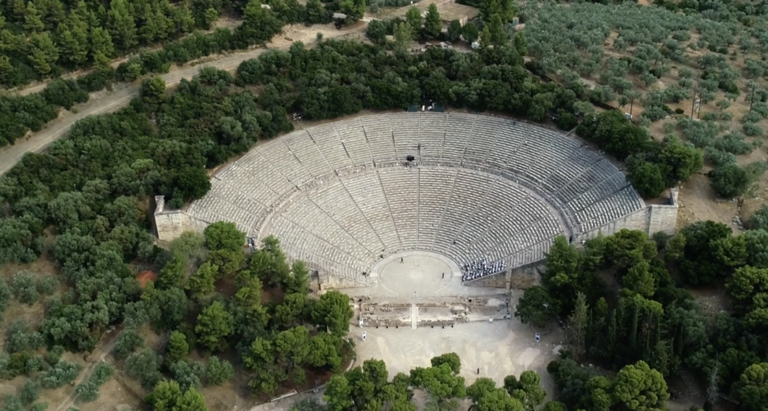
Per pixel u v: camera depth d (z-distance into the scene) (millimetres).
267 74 151250
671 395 100125
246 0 171375
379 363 98312
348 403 94938
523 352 109188
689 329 101562
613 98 141250
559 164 133250
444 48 159250
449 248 128250
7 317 105188
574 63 153625
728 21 175750
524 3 183500
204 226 124312
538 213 127562
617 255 112125
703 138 130375
